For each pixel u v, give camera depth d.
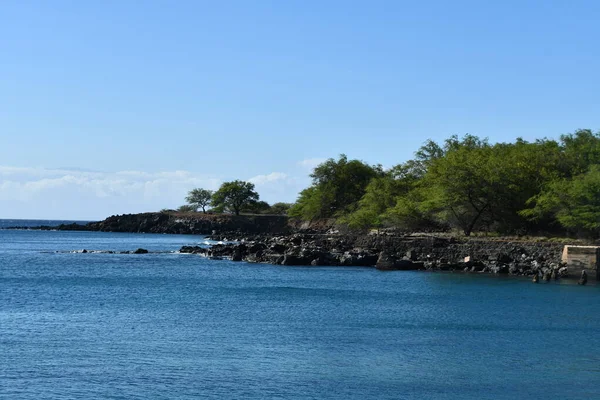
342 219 164.62
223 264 114.06
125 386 38.97
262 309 64.50
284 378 41.00
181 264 114.25
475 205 122.00
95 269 105.75
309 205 195.12
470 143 165.12
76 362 43.75
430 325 56.56
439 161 140.25
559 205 109.44
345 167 195.62
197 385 39.38
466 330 54.59
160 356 45.50
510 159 126.88
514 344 49.88
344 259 109.94
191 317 59.97
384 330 54.53
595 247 88.00
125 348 47.56
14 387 38.53
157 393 37.91
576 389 39.69
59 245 180.50
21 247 169.62
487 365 44.38
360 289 79.00
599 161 125.50
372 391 38.91
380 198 153.62
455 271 99.38
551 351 47.91
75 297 72.50
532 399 38.00
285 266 109.38
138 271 102.25
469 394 38.66
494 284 83.00
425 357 46.09
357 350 47.81
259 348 48.06
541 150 133.00
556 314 61.47
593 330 54.72
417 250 111.00
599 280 86.69
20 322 56.84
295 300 70.25
